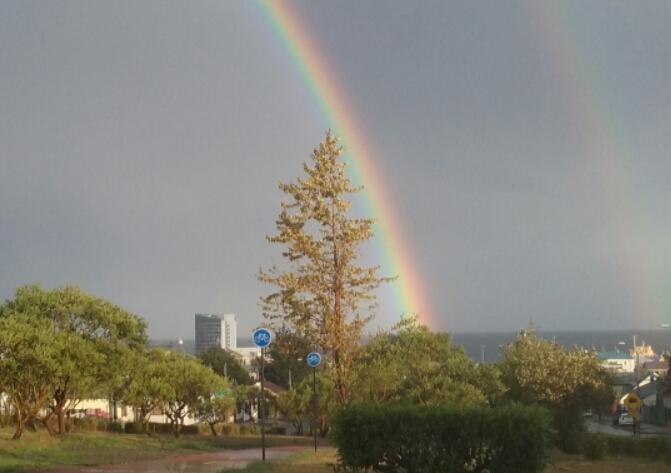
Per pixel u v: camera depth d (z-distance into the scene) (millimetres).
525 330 51625
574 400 43406
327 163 25234
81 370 33344
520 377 43781
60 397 35000
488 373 36906
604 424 71438
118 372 36500
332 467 15258
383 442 12531
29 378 31328
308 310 25141
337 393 26438
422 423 12445
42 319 34062
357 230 25234
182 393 46656
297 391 50531
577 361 45375
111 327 36344
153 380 44281
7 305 35188
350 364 26578
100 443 30609
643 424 72000
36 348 31312
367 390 29469
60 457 22859
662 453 24859
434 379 33250
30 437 31859
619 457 25469
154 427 50125
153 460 22734
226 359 92250
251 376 94000
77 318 35688
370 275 25453
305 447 31406
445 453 12375
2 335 30828
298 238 24812
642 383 82000
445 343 44188
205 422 53031
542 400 41750
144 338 38688
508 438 12188
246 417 70562
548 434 12508
